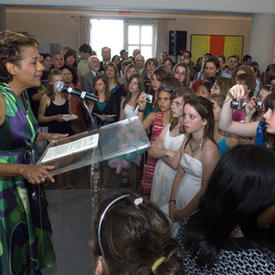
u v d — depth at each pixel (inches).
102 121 133.4
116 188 48.3
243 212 29.5
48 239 63.1
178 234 36.4
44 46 307.7
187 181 69.6
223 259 30.0
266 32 269.4
